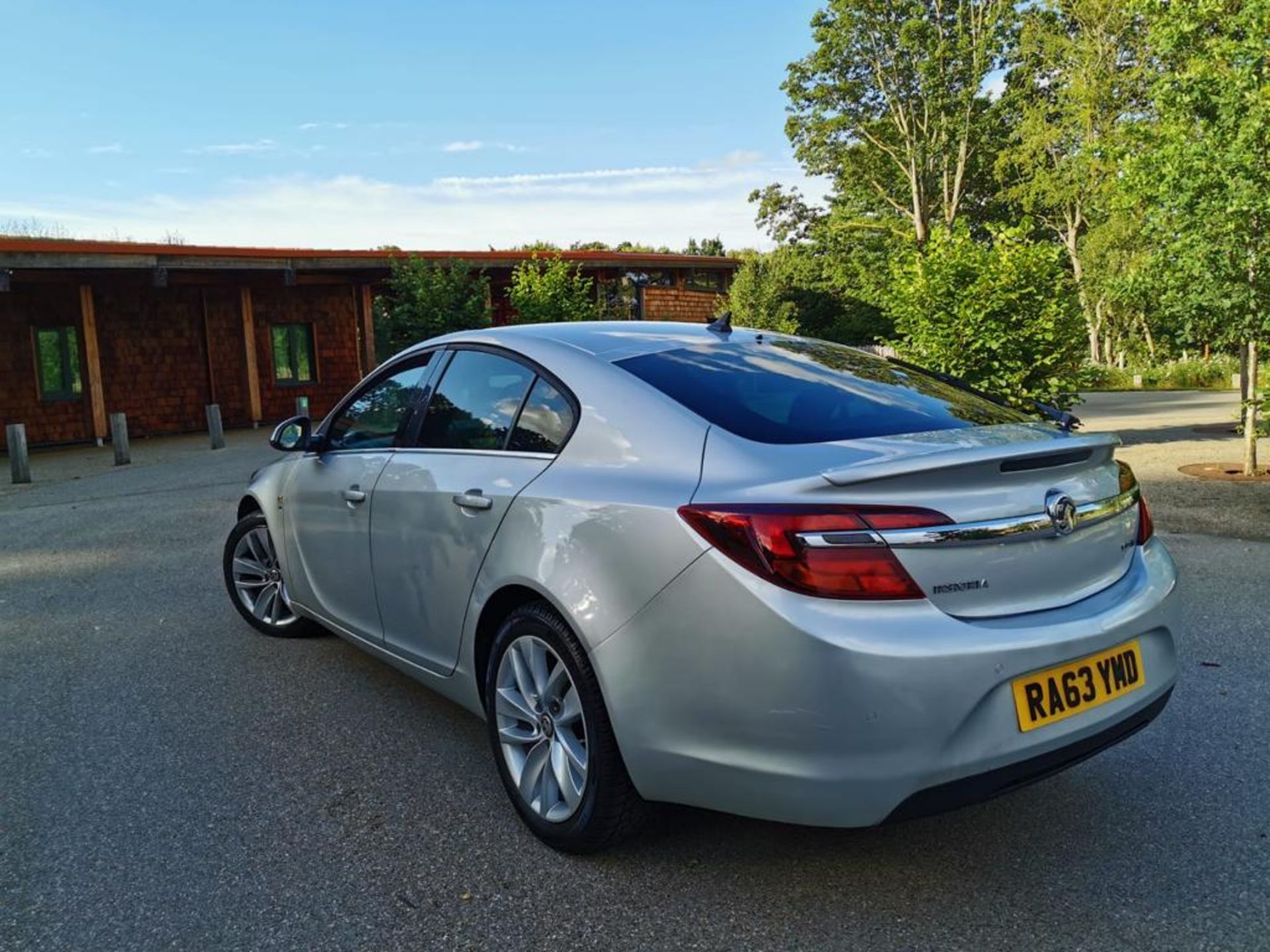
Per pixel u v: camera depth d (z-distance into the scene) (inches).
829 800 86.8
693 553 92.1
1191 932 92.0
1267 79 348.2
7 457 678.5
